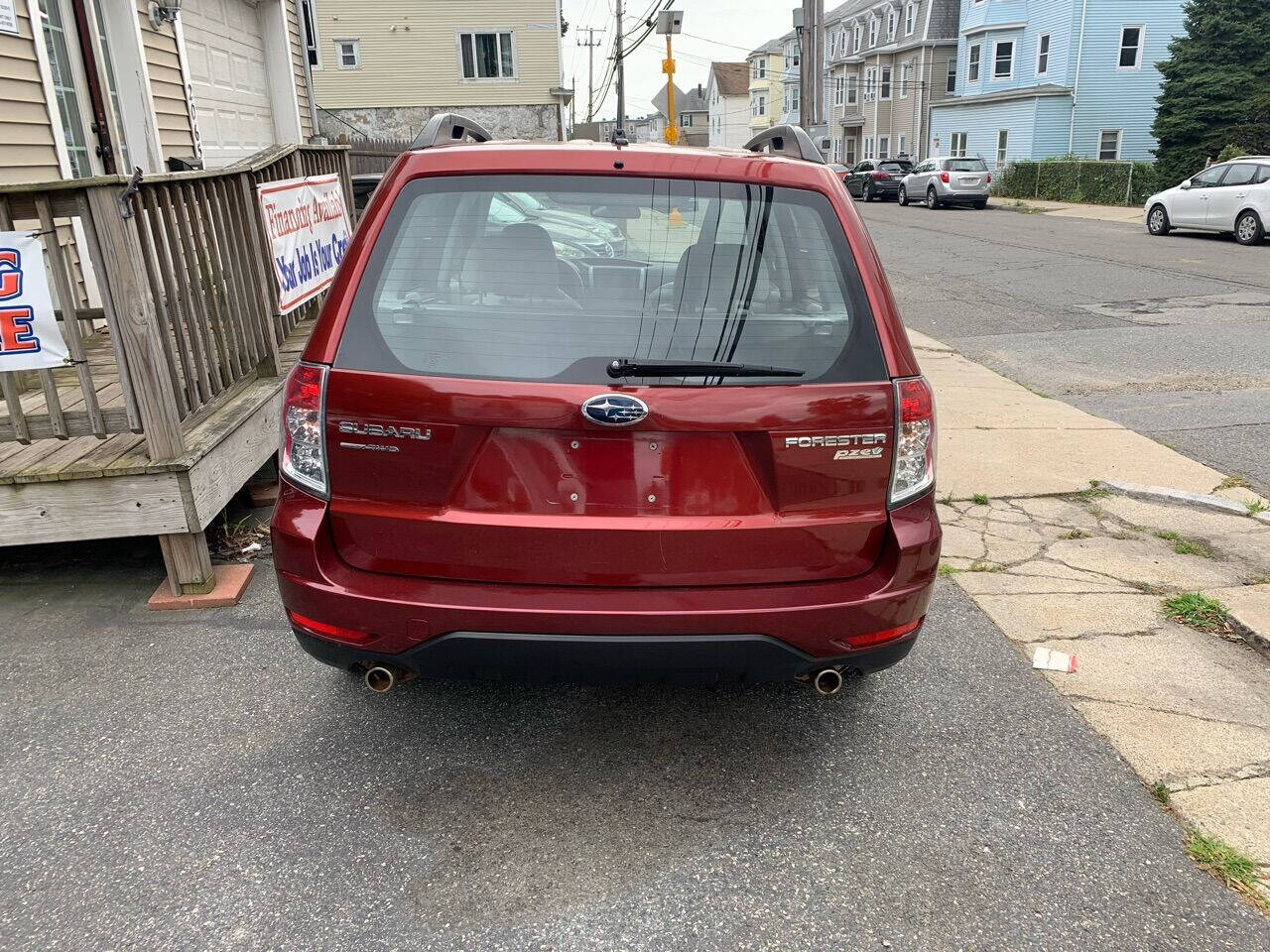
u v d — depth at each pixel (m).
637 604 2.49
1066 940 2.28
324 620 2.58
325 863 2.52
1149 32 34.00
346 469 2.53
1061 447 6.17
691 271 2.53
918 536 2.60
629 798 2.80
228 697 3.31
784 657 2.56
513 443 2.46
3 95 5.82
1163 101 29.36
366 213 2.61
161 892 2.41
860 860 2.55
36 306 3.58
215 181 4.55
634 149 2.63
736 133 77.94
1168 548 4.64
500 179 2.58
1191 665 3.56
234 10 10.68
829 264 2.60
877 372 2.55
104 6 7.45
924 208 30.70
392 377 2.46
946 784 2.87
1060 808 2.76
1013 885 2.46
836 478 2.54
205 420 4.33
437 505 2.51
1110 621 3.91
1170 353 9.04
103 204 3.49
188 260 4.17
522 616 2.47
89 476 3.75
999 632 3.82
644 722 3.20
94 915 2.33
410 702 3.29
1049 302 12.15
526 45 29.89
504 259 2.52
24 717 3.19
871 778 2.90
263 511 5.00
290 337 6.27
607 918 2.34
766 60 65.75
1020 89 35.41
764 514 2.53
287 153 6.16
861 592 2.58
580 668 2.55
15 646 3.66
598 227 2.54
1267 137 27.11
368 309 2.53
